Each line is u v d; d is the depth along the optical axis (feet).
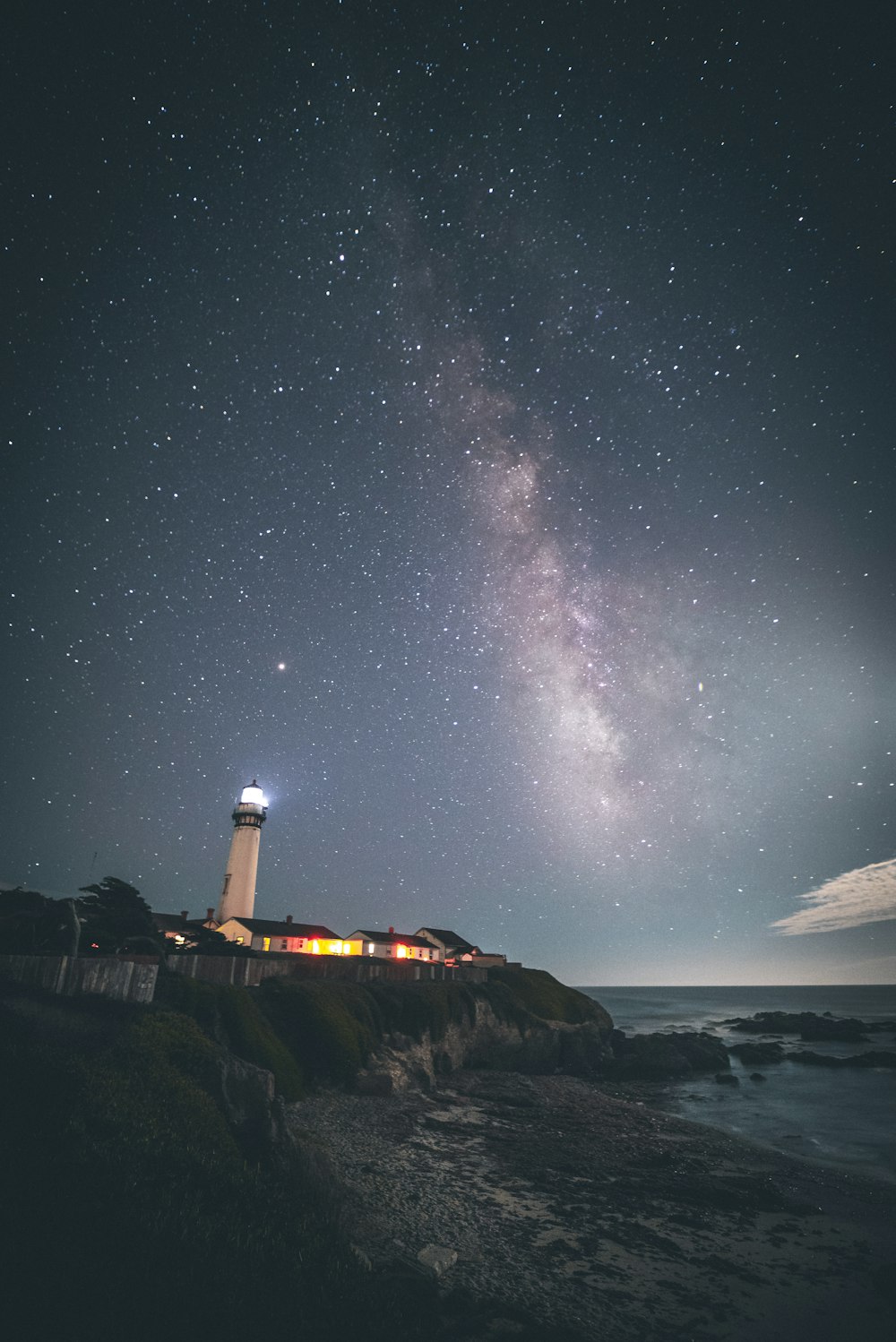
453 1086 118.83
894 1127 111.96
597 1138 91.45
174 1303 28.50
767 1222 64.08
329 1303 33.35
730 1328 44.50
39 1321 24.67
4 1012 55.98
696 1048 176.96
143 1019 61.82
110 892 113.91
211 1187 40.55
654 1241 57.62
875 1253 58.13
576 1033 163.63
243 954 133.28
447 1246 51.11
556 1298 45.85
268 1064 87.56
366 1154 72.59
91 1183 34.99
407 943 229.45
